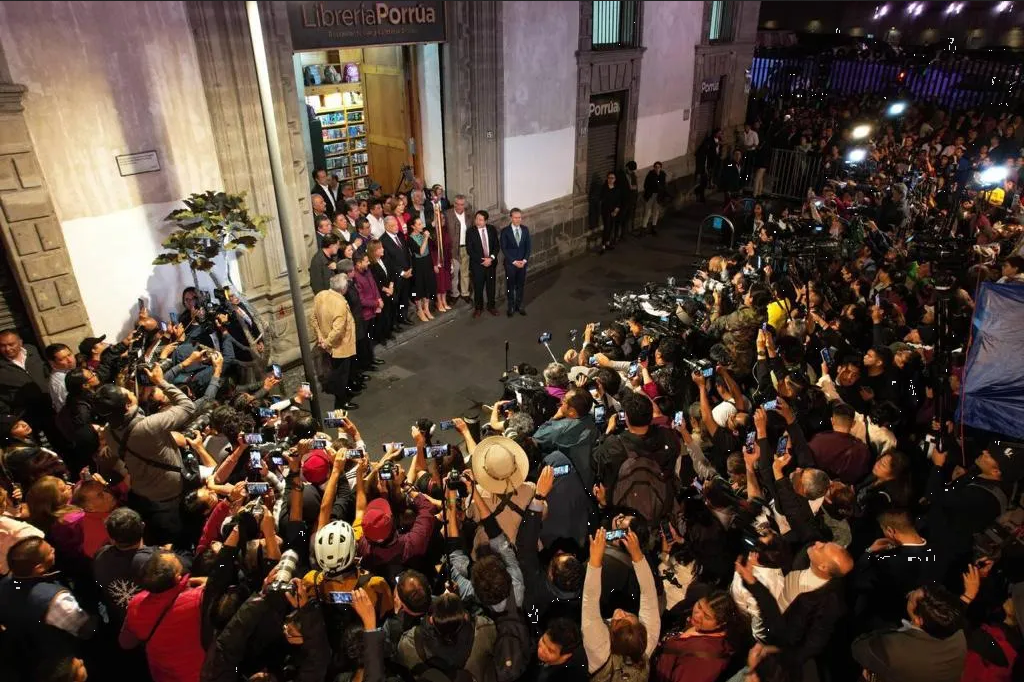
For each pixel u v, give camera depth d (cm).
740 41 1488
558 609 349
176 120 639
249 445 425
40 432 546
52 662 288
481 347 886
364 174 1155
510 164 1023
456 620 287
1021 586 333
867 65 2130
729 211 1218
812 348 614
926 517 407
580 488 402
